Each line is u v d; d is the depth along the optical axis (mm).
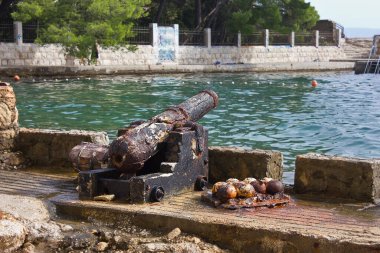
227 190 7184
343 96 27531
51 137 9914
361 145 15406
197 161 8117
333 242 5977
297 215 6914
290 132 17281
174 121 8211
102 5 35438
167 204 7355
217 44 49625
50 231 6797
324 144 15477
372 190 7664
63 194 8039
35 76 34094
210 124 18438
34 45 37250
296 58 53875
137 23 46281
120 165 7680
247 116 20391
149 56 43094
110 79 33844
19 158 9945
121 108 21625
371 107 23422
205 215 6848
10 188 8461
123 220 7051
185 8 51062
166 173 7680
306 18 53688
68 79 33281
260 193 7379
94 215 7254
